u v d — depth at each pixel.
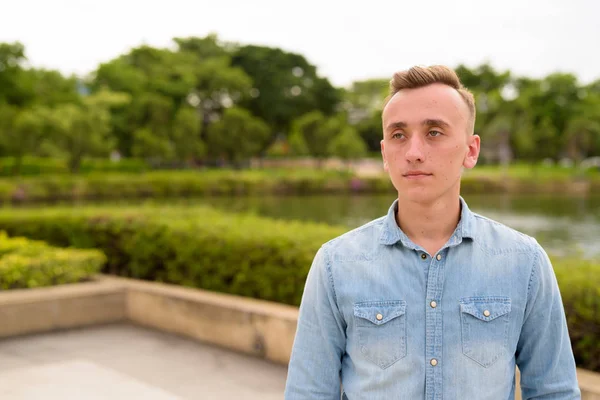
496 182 46.69
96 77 55.00
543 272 1.37
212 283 5.32
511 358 1.35
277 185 44.62
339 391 1.47
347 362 1.44
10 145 39.28
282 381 3.96
